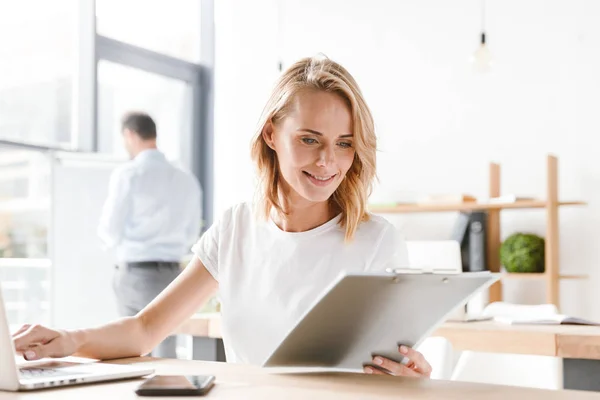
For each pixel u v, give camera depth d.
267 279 1.57
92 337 1.40
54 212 4.50
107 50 5.00
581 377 2.10
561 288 4.46
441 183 4.90
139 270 4.22
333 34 5.35
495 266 4.48
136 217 4.20
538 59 4.61
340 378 1.16
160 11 5.49
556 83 4.55
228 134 5.75
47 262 4.61
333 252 1.55
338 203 1.56
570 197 4.47
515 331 2.17
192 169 5.79
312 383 1.11
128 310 4.27
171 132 5.62
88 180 4.59
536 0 4.63
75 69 4.81
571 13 4.52
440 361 2.10
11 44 4.38
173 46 5.62
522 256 4.26
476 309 3.03
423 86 4.99
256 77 5.66
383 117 5.11
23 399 0.98
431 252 2.78
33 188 4.51
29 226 4.50
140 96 5.31
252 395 1.00
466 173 4.82
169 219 4.29
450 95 4.89
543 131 4.58
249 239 1.61
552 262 4.16
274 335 1.55
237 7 5.74
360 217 1.57
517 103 4.67
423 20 5.01
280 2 5.57
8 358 1.03
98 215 4.60
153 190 4.22
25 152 4.46
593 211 4.40
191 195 4.40
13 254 4.43
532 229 4.58
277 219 1.60
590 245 4.39
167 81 5.59
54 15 4.66
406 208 4.62
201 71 5.85
